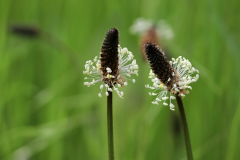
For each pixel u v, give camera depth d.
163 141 0.58
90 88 0.69
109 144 0.41
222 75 0.58
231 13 0.59
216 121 0.58
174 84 0.41
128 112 0.58
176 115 0.58
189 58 0.59
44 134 0.61
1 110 0.65
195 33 0.63
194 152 0.56
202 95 0.60
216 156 0.56
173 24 0.66
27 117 0.68
